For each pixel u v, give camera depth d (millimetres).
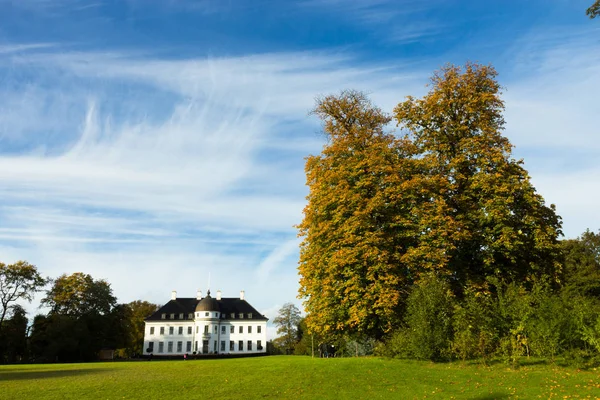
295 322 105312
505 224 26156
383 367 21469
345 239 26438
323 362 24844
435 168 29344
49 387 19703
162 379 21734
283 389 18281
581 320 19656
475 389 16594
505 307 21594
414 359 22938
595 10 17219
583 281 45281
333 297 27406
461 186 29141
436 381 18188
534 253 28141
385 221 27578
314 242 29781
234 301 113812
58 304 75875
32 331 70500
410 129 31984
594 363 19000
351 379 19453
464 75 30453
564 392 15445
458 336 21422
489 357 21047
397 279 25031
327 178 29438
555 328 19906
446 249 26188
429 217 26281
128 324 90438
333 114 33438
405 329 23469
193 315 107500
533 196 27094
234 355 88812
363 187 28328
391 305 24281
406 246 27406
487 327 21234
